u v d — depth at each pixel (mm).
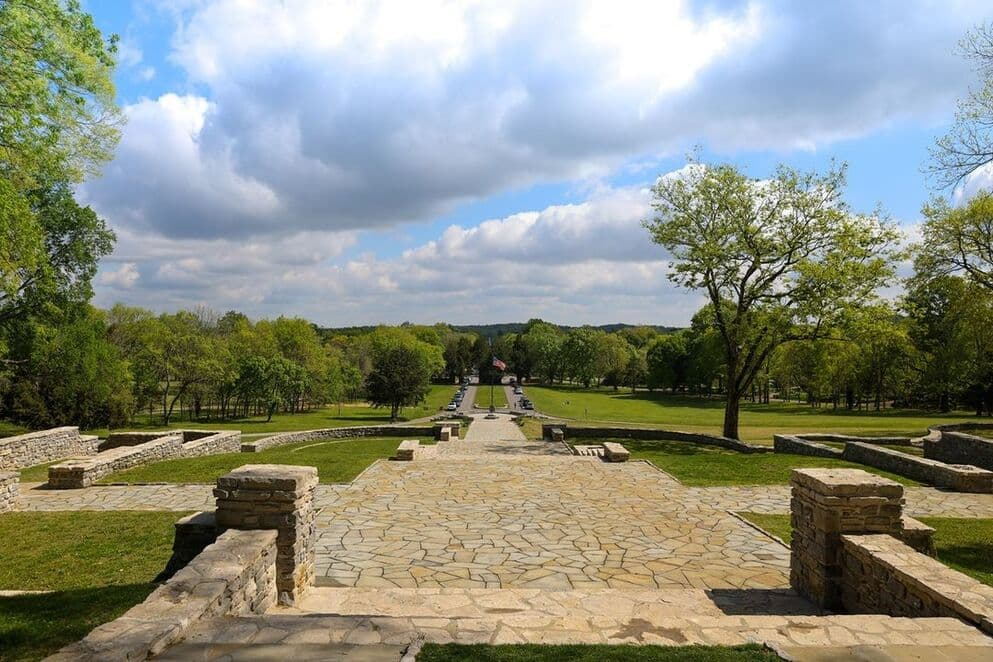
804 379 56688
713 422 42938
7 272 16891
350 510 11141
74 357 34812
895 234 22719
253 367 50469
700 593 7094
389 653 4312
